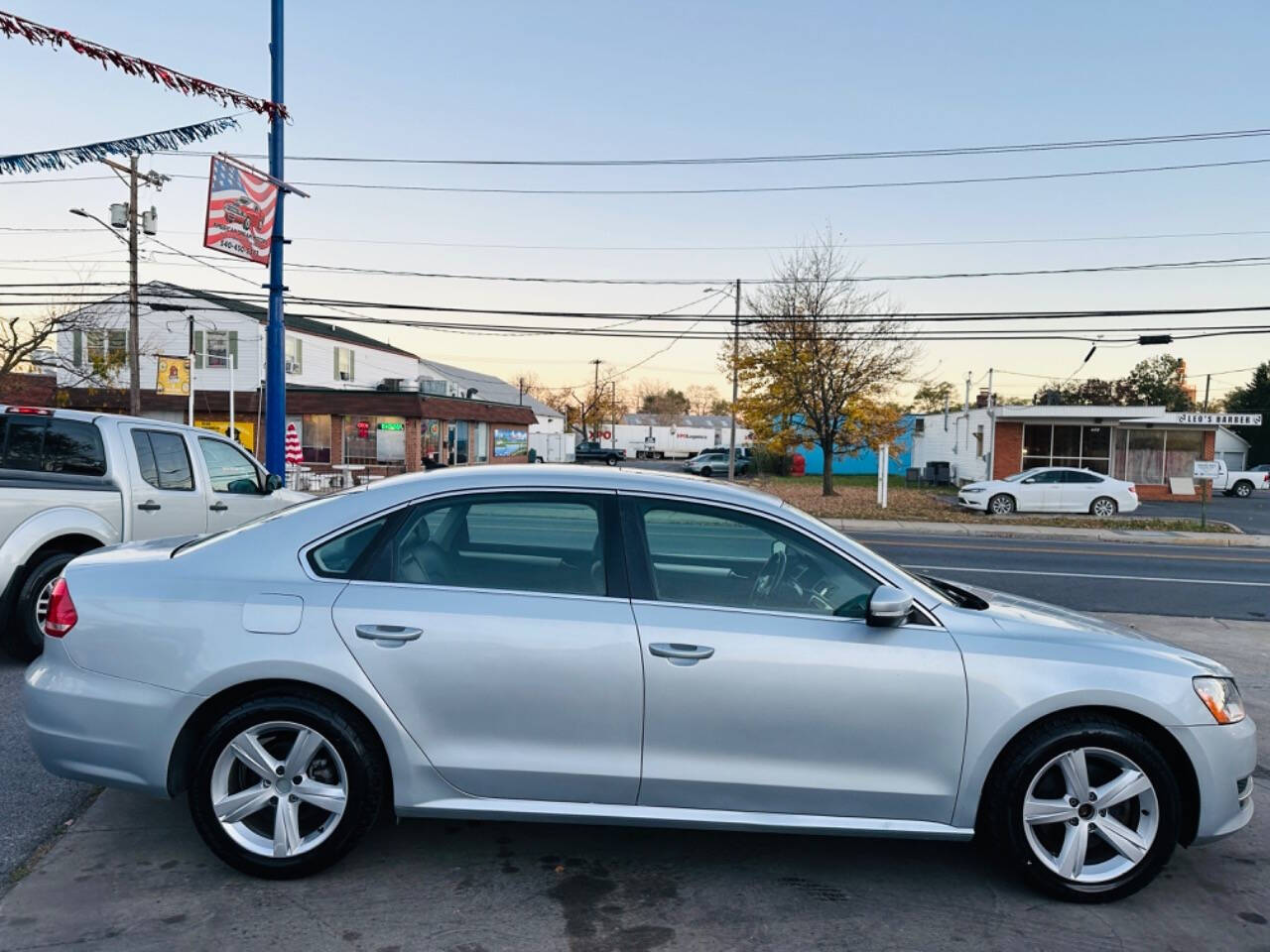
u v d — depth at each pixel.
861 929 3.16
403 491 3.58
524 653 3.28
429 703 3.29
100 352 33.44
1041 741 3.34
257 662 3.25
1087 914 3.32
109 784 3.35
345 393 35.38
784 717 3.30
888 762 3.33
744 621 3.38
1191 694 3.40
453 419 39.47
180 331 35.22
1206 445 33.97
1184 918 3.31
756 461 47.19
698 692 3.28
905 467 48.72
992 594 4.20
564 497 3.59
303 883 3.35
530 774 3.30
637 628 3.32
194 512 7.18
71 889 3.26
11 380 33.66
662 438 79.69
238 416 34.94
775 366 27.70
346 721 3.31
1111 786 3.37
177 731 3.29
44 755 3.38
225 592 3.36
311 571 3.42
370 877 3.42
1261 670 7.51
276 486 8.46
